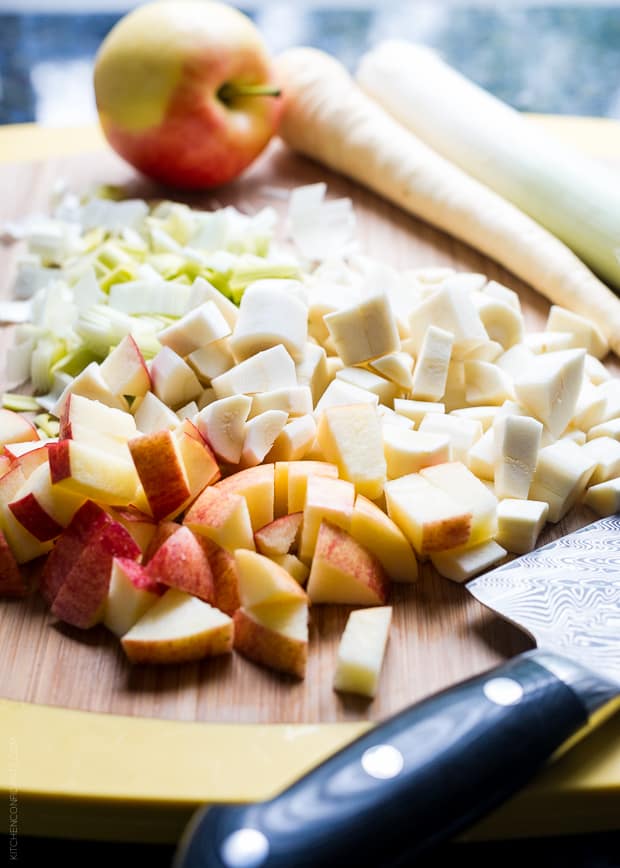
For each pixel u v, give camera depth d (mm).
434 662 892
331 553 911
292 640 861
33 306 1347
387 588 954
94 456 950
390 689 867
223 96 1602
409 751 703
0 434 1089
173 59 1500
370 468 1004
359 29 2279
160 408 1100
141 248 1413
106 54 1548
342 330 1135
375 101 1792
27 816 798
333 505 932
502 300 1318
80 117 2049
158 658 875
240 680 869
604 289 1346
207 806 682
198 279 1195
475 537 976
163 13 1519
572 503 1062
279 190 1691
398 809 675
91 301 1313
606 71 2146
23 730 829
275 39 2252
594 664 832
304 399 1077
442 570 978
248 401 1025
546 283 1385
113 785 789
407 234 1573
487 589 922
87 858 899
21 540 986
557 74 2135
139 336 1222
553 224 1476
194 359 1139
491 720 727
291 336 1121
